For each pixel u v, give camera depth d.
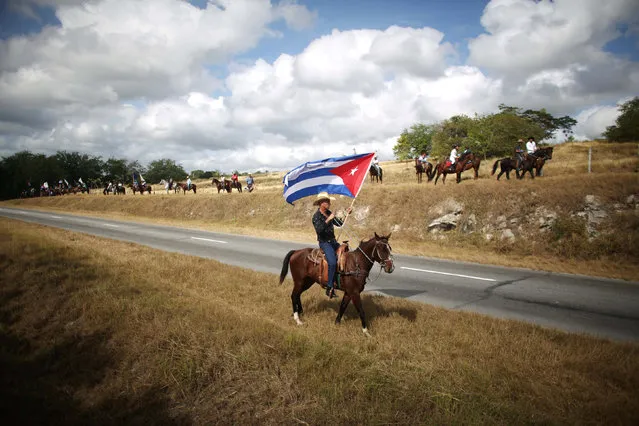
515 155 20.25
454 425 4.28
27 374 5.68
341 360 5.62
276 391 5.05
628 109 36.94
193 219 32.53
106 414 4.82
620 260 12.65
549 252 14.34
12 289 8.12
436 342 6.36
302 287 7.74
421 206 19.92
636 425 4.19
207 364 5.51
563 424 4.24
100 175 92.88
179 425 4.57
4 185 77.06
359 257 7.08
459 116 43.19
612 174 16.03
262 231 23.64
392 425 4.38
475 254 15.12
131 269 10.52
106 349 6.11
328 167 9.54
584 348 6.04
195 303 7.86
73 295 7.86
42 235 15.32
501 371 5.39
